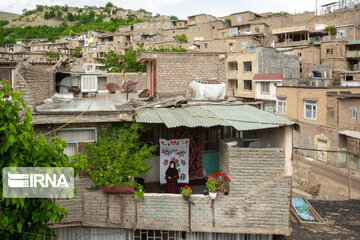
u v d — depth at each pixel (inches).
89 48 2741.1
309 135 1019.9
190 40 2464.3
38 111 322.7
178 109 408.2
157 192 375.6
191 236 354.3
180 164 386.6
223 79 586.2
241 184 332.8
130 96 571.2
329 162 946.1
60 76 589.0
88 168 334.6
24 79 319.6
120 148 338.3
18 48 3309.5
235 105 445.1
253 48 1435.8
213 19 2642.7
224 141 363.6
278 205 331.9
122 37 2819.9
